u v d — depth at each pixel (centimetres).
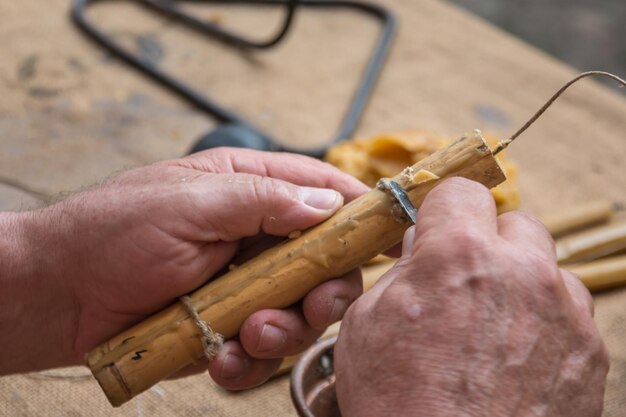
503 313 65
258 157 101
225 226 89
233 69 182
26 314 94
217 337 85
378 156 142
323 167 101
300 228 88
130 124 162
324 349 99
